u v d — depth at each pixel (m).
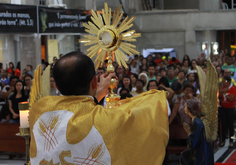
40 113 1.36
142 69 10.34
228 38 18.03
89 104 1.36
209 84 3.45
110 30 2.02
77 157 1.27
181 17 14.82
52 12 10.42
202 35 15.48
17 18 9.68
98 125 1.30
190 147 3.21
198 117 3.39
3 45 13.67
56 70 1.40
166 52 15.03
